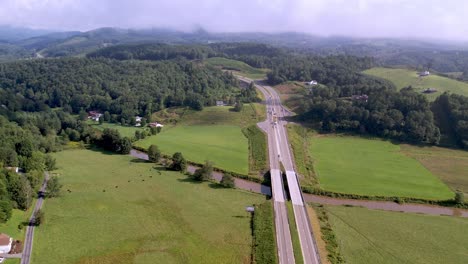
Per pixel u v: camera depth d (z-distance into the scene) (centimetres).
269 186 13362
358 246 9494
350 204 12188
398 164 15750
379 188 13250
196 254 8869
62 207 10994
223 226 10231
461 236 10250
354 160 16088
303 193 12769
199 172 13462
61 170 14150
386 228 10512
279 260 8656
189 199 11881
